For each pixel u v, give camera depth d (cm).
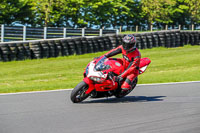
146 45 8206
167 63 5781
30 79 4347
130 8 18425
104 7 16300
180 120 1808
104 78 2255
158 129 1617
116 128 1631
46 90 3145
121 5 17088
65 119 1820
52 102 2392
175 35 8762
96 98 2625
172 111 2058
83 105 2270
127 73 2308
